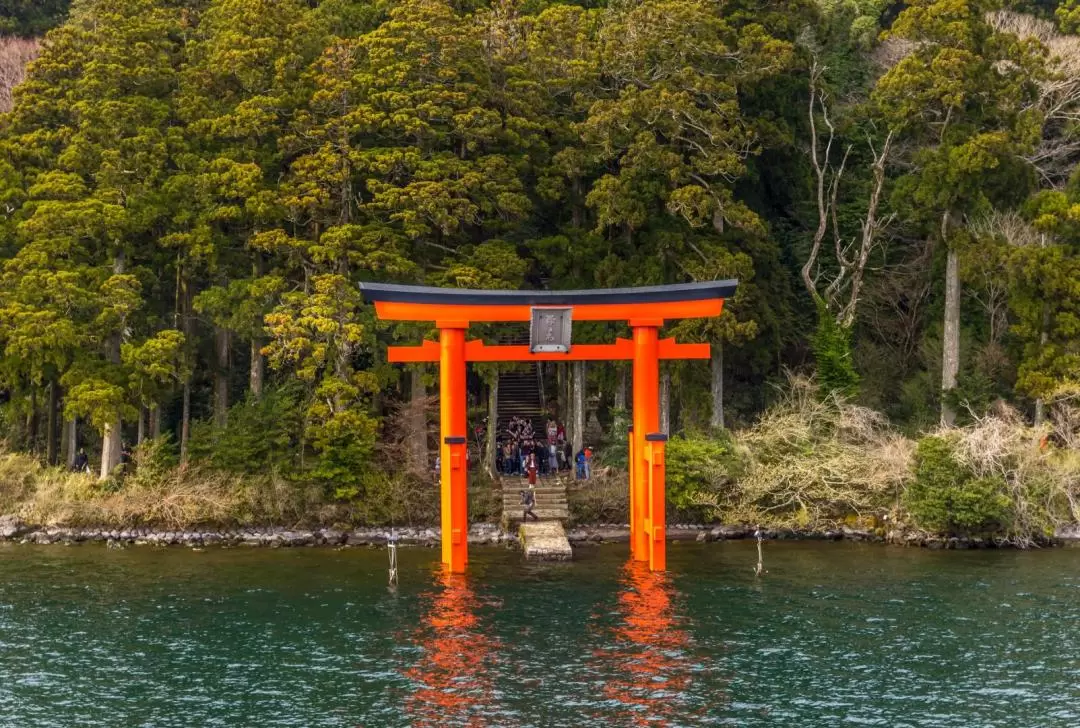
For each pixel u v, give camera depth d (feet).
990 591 144.56
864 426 189.06
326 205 187.42
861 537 178.91
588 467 190.90
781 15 206.28
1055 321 189.06
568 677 114.42
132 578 154.30
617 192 191.42
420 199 184.03
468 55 197.57
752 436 189.57
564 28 204.13
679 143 199.31
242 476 182.91
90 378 181.37
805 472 180.96
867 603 139.33
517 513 180.14
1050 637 125.80
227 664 119.24
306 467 183.52
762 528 180.86
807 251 221.46
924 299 225.35
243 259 197.77
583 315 155.94
